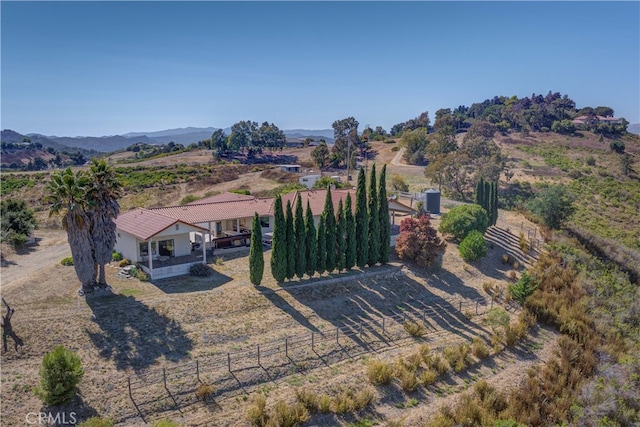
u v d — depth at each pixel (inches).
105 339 1002.1
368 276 1471.5
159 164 4972.9
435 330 1249.4
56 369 809.5
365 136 6668.3
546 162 4347.9
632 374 1081.4
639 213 3117.6
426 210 2416.3
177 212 1715.1
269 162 5413.4
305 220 1483.8
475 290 1507.1
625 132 5994.1
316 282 1384.1
